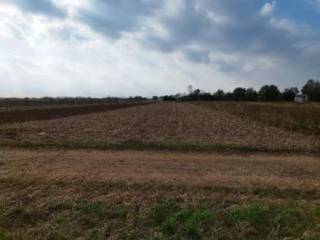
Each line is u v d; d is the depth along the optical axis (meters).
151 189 8.62
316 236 6.11
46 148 15.26
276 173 10.75
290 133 22.94
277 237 6.14
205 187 8.75
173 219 6.65
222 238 6.13
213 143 16.89
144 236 6.20
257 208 7.16
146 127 25.81
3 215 7.11
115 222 6.77
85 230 6.51
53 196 8.12
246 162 12.50
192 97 178.38
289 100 126.12
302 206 7.51
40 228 6.59
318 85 116.19
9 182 9.13
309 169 11.51
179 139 18.75
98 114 42.78
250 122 33.09
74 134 20.25
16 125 25.25
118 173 10.17
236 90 140.88
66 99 102.50
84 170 10.59
